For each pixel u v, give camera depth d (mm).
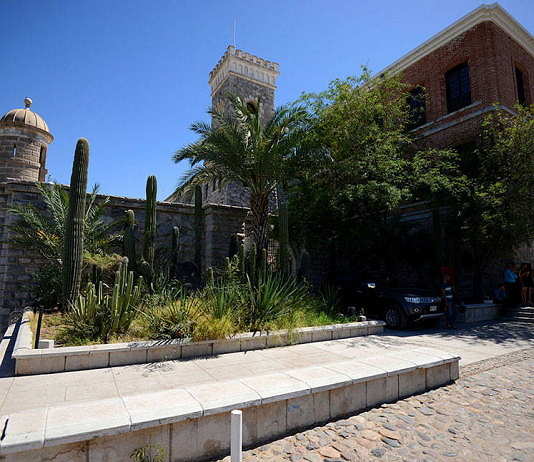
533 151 12180
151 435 2883
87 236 10086
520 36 17688
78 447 2611
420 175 13586
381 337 8852
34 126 19750
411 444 3447
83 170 7836
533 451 3346
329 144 14000
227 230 13836
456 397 4746
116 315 6453
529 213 12320
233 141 11523
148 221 9719
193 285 10883
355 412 4180
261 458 3164
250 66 30172
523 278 14039
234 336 6828
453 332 10047
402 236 14375
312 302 9930
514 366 6465
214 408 3141
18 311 9367
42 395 4281
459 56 17406
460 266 14844
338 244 13742
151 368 5551
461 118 16656
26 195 10805
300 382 3920
